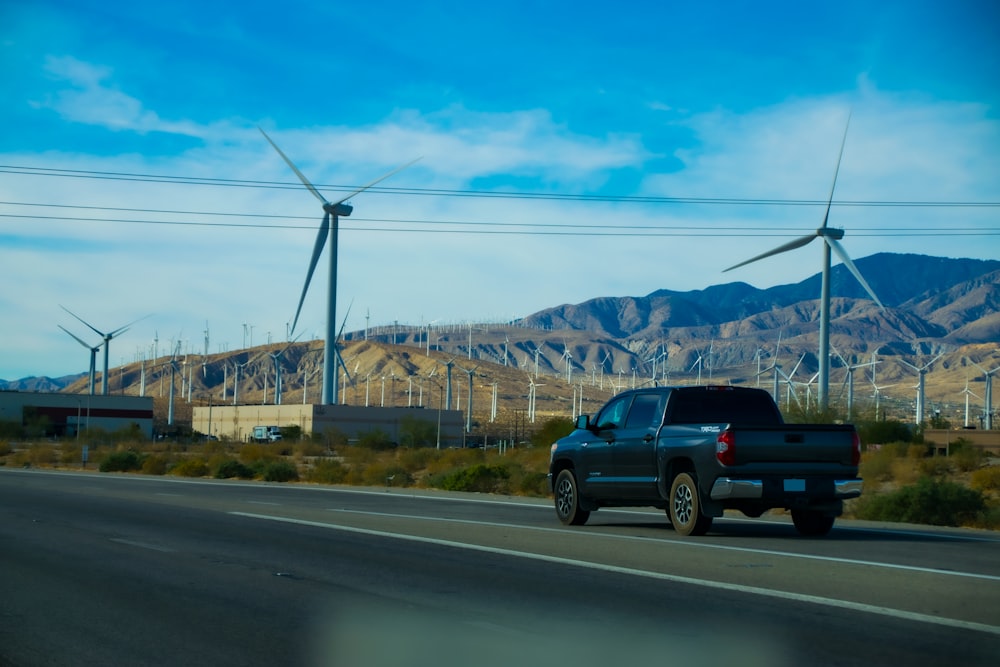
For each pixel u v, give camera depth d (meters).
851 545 17.33
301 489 38.41
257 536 19.48
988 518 25.78
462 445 136.25
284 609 11.99
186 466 59.88
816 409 62.38
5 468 65.19
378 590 13.20
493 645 10.09
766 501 18.11
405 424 131.38
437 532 19.89
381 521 22.52
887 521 25.69
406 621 11.23
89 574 14.73
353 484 49.94
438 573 14.55
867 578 13.50
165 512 25.31
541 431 86.44
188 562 15.91
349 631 10.76
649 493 19.73
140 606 12.24
